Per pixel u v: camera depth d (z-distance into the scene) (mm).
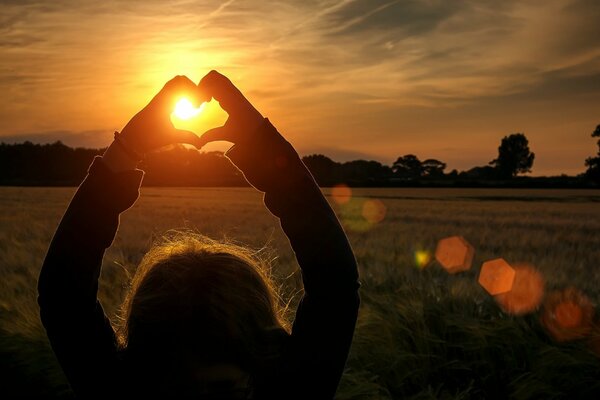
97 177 993
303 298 1053
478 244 19703
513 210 44250
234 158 1036
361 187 117062
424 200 63250
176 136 982
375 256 14336
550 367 4234
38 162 133750
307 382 958
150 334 867
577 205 53406
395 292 6133
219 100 1006
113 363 980
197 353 868
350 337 1028
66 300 991
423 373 4508
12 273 9281
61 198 60656
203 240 1092
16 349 4930
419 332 4793
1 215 34625
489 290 6906
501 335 4711
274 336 932
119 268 9094
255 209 41688
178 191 86125
